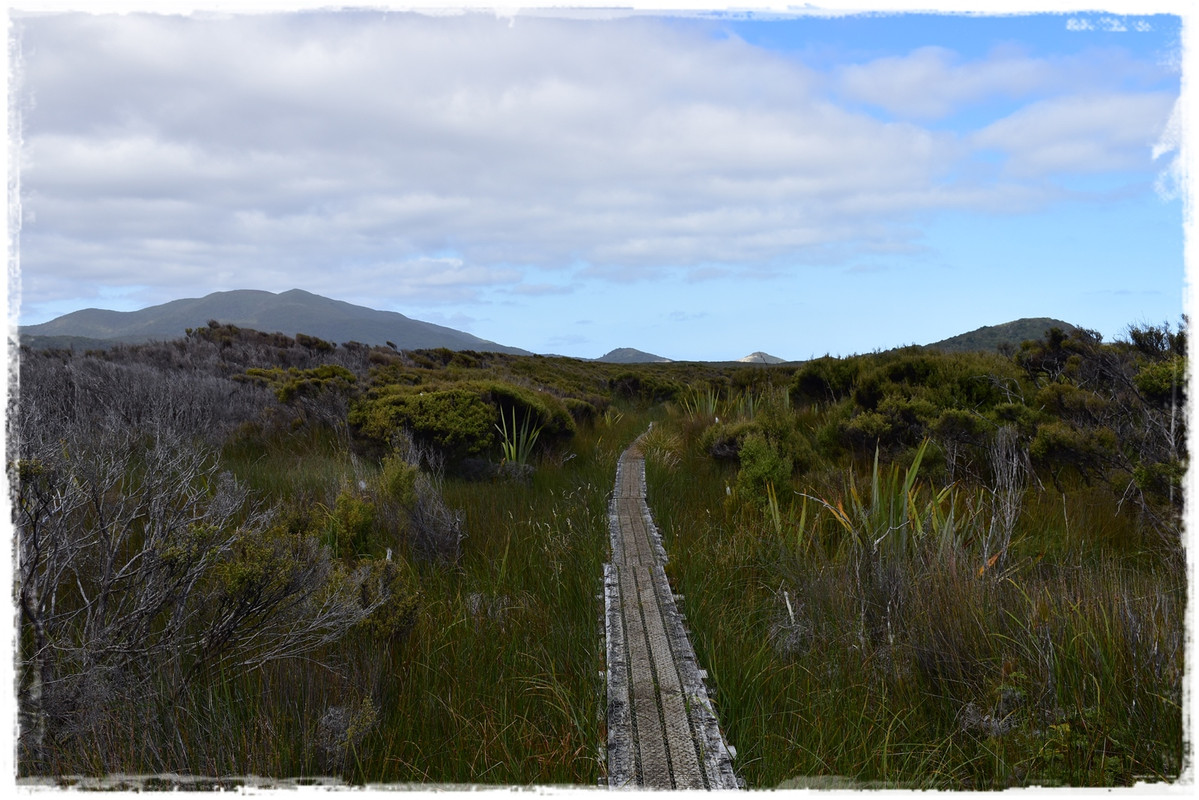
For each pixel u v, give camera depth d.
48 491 3.15
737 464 9.67
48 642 3.05
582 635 4.39
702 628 4.53
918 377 10.40
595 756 3.13
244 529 3.74
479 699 3.56
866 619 4.41
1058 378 9.49
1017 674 3.40
